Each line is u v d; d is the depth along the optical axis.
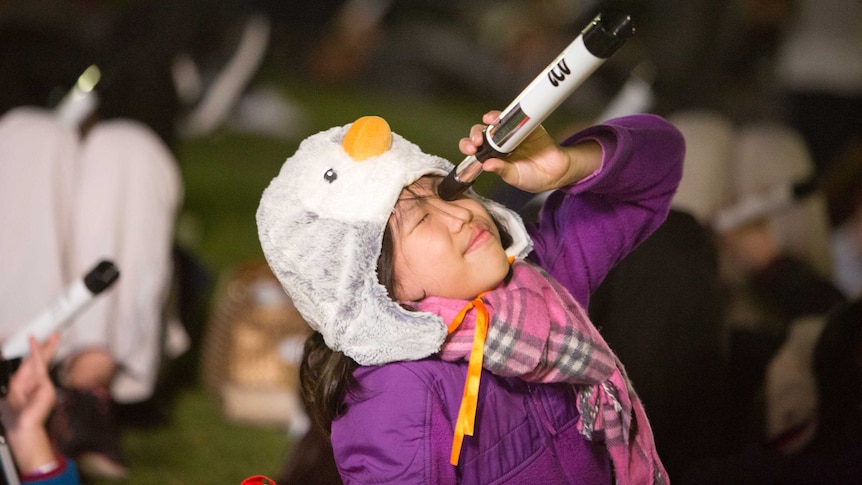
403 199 4.78
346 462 4.96
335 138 4.95
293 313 10.72
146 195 9.41
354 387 4.97
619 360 5.83
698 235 6.80
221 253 16.36
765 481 6.24
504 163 4.63
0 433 6.42
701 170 9.85
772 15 11.21
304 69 33.53
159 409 10.51
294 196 4.81
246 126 26.31
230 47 12.17
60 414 8.65
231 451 9.95
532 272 5.07
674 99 10.66
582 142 5.10
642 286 6.50
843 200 11.21
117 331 9.20
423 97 33.12
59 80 10.43
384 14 33.78
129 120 10.27
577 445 5.15
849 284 11.02
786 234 10.09
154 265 9.41
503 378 5.03
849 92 15.90
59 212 8.94
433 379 4.84
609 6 4.46
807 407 6.94
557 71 4.22
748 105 11.16
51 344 6.91
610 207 5.50
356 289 4.66
